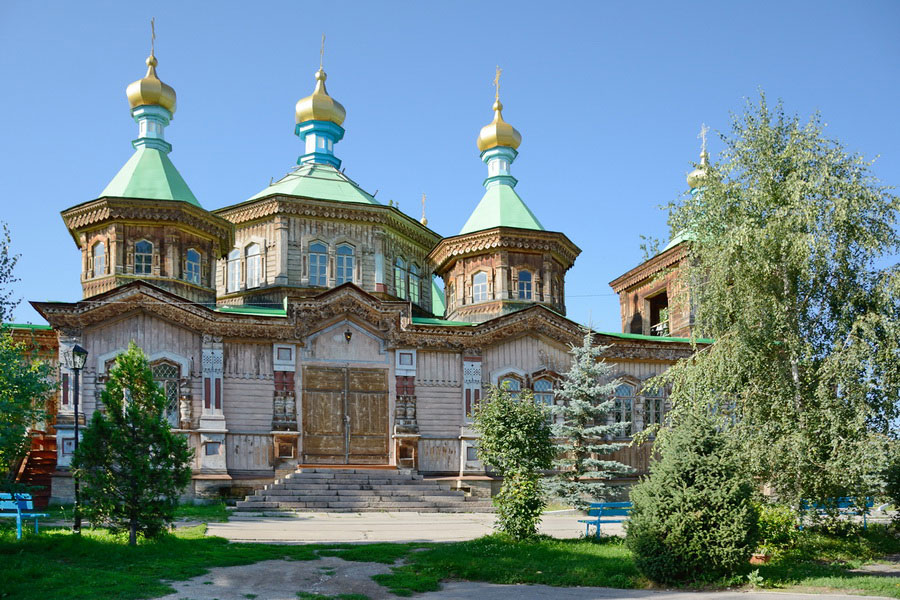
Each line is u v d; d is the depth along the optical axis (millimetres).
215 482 32281
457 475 35750
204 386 33281
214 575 18047
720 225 26359
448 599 16875
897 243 24375
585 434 29688
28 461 32156
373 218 41719
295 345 34781
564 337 37812
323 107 45688
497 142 43688
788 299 25031
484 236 40219
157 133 39344
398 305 36156
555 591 17875
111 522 21047
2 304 28156
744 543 18688
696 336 27078
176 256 35938
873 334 23094
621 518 30641
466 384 36375
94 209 35656
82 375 31984
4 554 19312
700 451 19469
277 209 40156
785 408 24562
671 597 17281
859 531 24812
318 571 18828
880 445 22422
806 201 24531
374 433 35281
